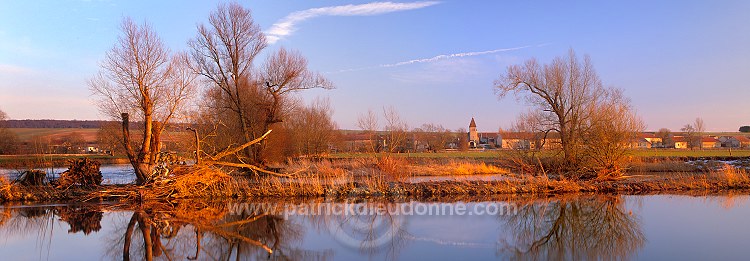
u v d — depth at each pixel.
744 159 41.88
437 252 12.16
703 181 25.66
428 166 36.53
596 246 12.91
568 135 32.78
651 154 55.66
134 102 23.16
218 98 35.88
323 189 23.05
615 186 24.59
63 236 14.18
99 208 19.14
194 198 21.55
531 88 39.16
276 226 15.62
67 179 22.20
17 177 22.89
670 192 24.12
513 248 12.63
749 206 19.34
